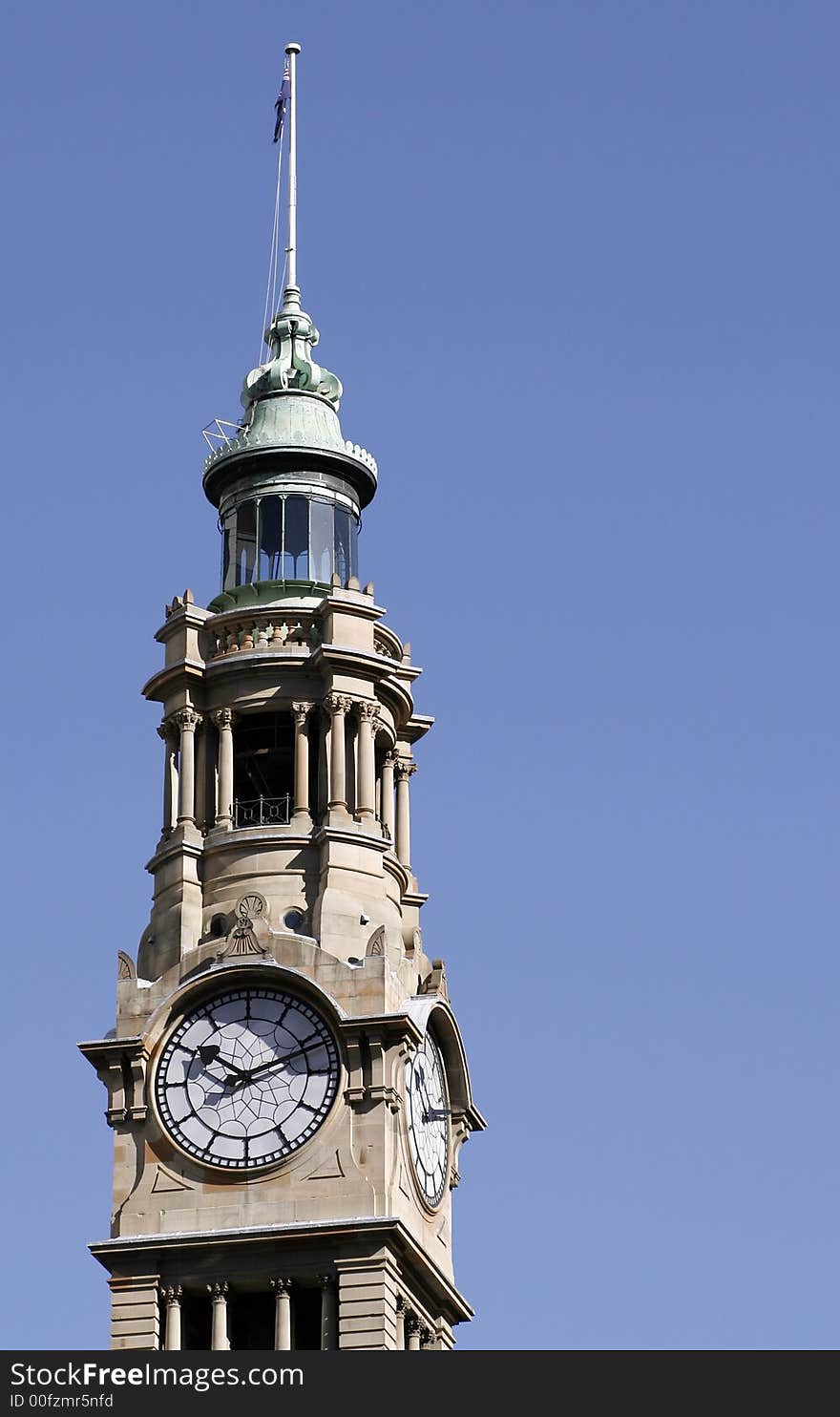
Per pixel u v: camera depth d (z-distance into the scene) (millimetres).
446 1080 158125
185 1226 149500
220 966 152625
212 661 159750
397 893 158125
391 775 160875
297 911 155125
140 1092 151750
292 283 171125
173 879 156000
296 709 158500
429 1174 154875
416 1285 152625
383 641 161625
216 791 158125
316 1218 148750
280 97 175250
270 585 162500
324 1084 151000
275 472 165750
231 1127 150875
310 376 168125
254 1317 152250
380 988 151750
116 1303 148875
